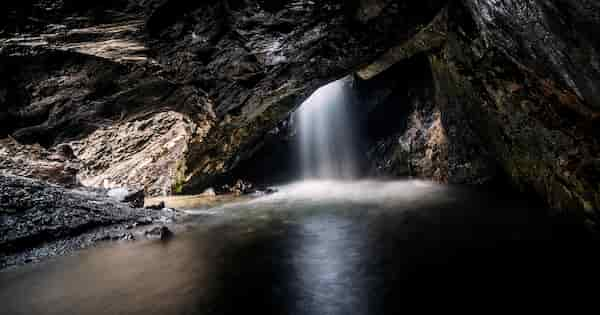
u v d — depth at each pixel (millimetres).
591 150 5758
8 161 10102
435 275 5379
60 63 6445
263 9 5969
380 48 8195
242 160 14578
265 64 7684
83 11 4848
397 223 8320
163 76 7531
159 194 14469
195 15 5762
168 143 12930
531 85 6395
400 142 13812
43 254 6996
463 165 11500
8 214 7633
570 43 3914
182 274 5926
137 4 5000
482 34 6477
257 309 4707
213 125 10367
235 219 9719
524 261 5574
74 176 11586
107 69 7027
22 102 6879
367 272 5695
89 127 8562
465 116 10156
